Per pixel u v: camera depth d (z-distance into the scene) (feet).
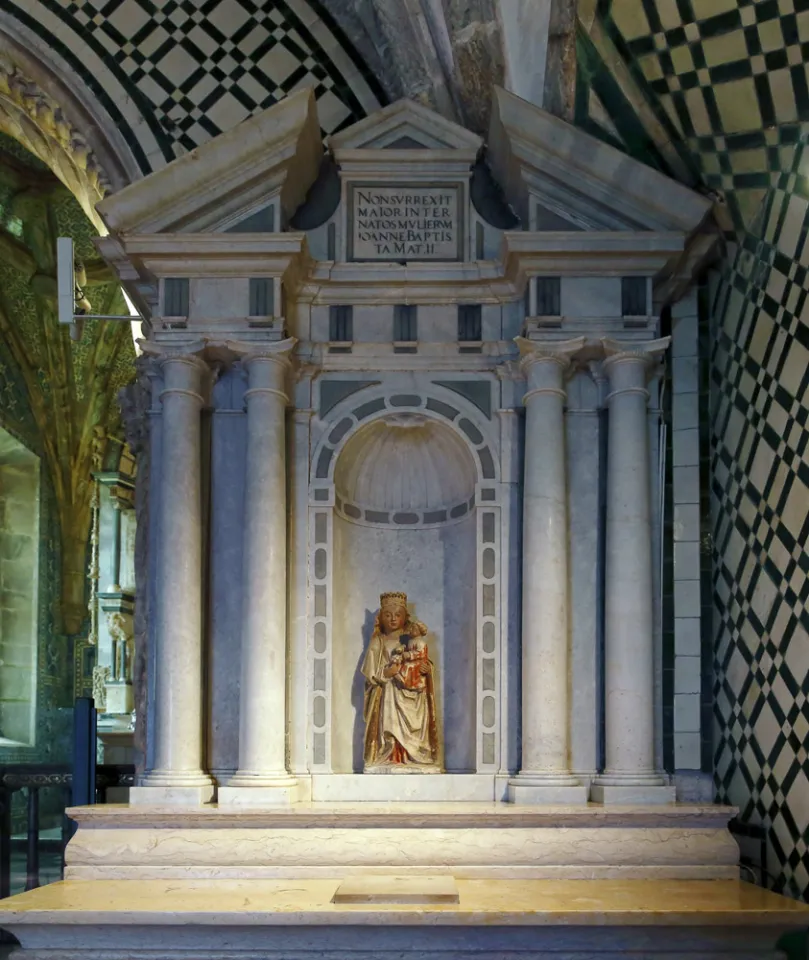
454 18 22.70
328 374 22.58
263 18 25.71
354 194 22.93
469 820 19.26
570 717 21.29
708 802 21.62
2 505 47.80
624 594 20.88
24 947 16.80
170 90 25.30
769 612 19.83
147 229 21.58
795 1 17.74
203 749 21.38
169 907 16.62
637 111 21.98
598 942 16.55
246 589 21.11
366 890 17.19
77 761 22.26
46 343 47.78
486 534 22.04
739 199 21.39
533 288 21.68
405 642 22.09
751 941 16.61
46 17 25.38
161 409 22.20
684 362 23.02
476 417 22.38
